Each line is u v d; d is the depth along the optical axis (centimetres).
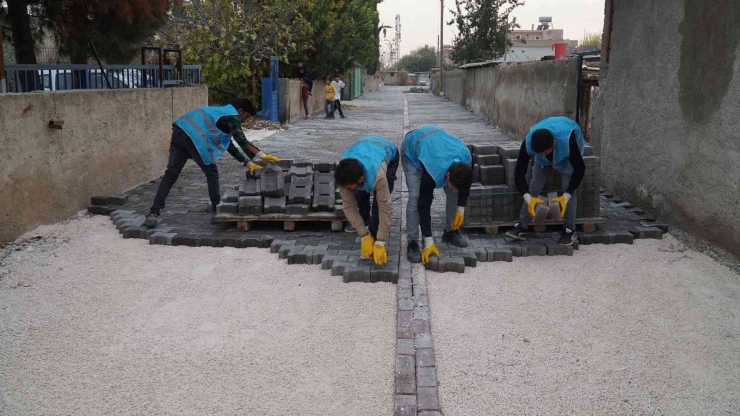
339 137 1516
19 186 602
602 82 802
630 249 577
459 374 359
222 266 538
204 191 820
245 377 356
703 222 577
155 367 366
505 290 482
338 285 495
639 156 698
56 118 657
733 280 495
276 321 429
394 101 3572
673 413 321
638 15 695
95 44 980
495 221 606
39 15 937
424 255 524
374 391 343
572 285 491
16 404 326
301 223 649
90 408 324
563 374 358
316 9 2259
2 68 612
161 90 932
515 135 1512
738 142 522
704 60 568
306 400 333
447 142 505
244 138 633
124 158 816
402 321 422
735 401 331
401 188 862
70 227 647
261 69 1934
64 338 402
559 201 535
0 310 442
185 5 1817
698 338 401
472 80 2527
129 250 580
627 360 374
